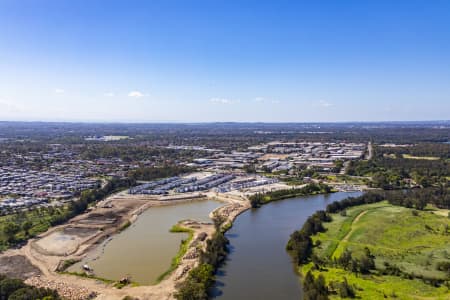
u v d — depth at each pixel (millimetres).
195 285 120250
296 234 167750
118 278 138375
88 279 136625
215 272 141875
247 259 155375
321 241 170750
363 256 145750
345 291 117625
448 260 145000
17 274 141125
